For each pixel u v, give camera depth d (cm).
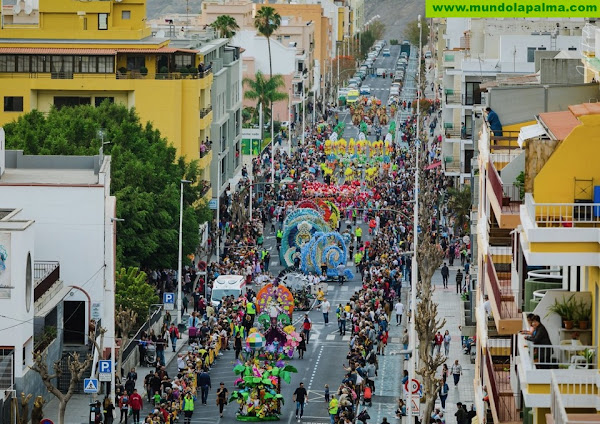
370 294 12562
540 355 5069
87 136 13738
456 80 18838
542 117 5788
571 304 5109
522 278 5906
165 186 13400
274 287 12312
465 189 15675
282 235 15175
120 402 9325
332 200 16450
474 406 8688
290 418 9706
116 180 12812
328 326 12612
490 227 6806
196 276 13600
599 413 4538
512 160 6347
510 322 5903
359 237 16025
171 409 9375
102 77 16262
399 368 11125
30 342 9306
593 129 5034
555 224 5016
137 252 12650
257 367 9719
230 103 19425
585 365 4859
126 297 11200
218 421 9631
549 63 8200
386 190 18312
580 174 5047
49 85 16188
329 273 14588
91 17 17200
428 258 11438
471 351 10994
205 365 10500
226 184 18712
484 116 7612
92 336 9544
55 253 10450
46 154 12800
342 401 9244
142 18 17575
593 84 7294
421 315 9812
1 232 9038
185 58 16900
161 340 11206
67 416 9475
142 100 16325
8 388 8994
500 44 16638
